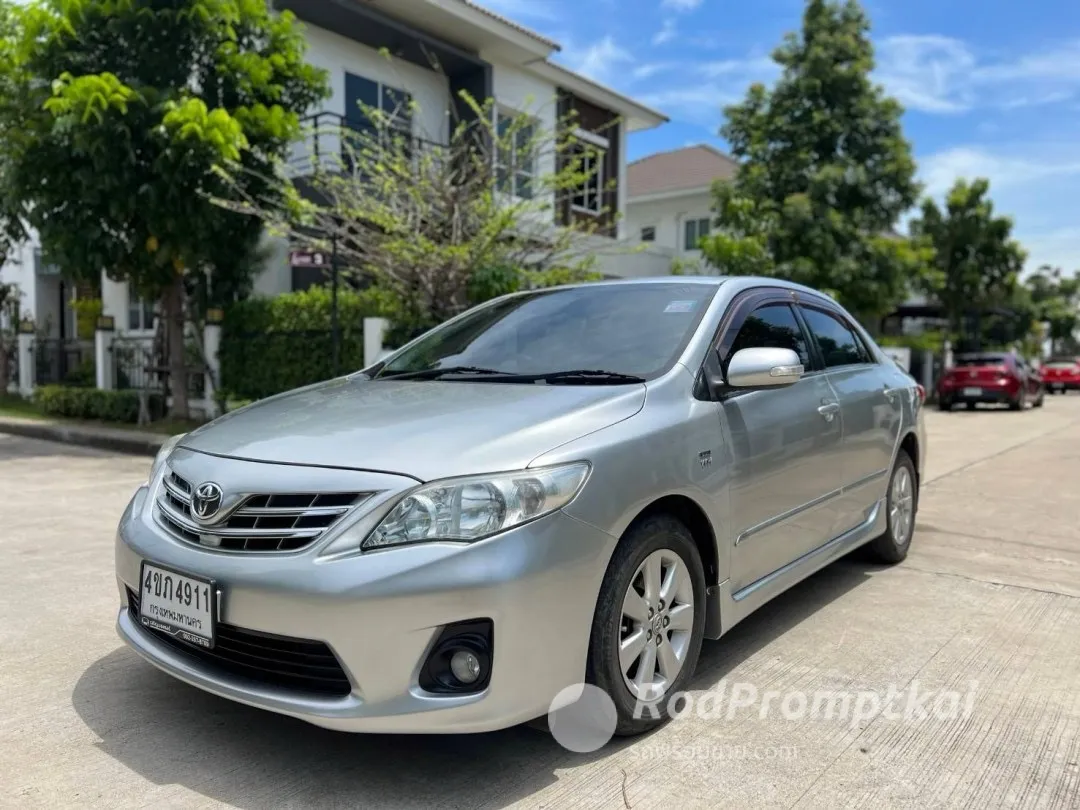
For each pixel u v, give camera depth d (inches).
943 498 301.9
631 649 113.0
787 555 151.0
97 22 413.1
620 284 163.3
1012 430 569.3
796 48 739.4
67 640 153.9
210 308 480.7
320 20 571.5
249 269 484.1
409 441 107.0
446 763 110.0
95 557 212.8
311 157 436.5
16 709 125.0
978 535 242.5
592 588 105.2
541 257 464.8
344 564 96.7
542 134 464.1
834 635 158.9
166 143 392.8
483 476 100.1
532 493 100.7
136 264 440.1
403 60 641.0
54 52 407.8
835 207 713.0
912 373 912.9
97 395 505.7
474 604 96.2
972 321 1079.0
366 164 420.8
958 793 104.3
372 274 430.3
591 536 104.8
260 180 446.3
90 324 625.6
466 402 121.4
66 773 106.7
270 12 533.3
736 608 134.4
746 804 100.9
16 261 640.4
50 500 289.0
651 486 113.6
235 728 119.3
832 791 104.1
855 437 174.6
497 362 146.0
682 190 1027.9
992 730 121.0
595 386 125.9
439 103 669.3
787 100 733.3
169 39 424.8
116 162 392.2
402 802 100.6
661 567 119.2
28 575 196.4
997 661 146.6
